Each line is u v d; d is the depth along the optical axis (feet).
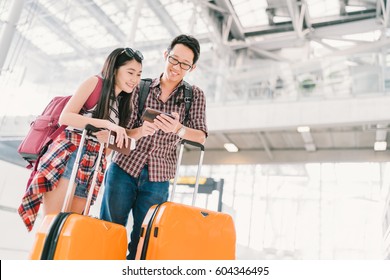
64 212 4.12
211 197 23.36
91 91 4.91
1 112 17.21
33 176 4.84
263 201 40.93
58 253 3.79
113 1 30.66
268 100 23.15
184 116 5.75
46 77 28.96
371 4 33.27
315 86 30.30
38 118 4.99
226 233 5.04
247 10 36.01
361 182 37.19
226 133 26.03
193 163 29.27
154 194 5.45
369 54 30.55
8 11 14.29
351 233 36.42
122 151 4.71
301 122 21.56
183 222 4.58
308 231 38.75
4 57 13.84
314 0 33.94
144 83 5.79
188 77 32.50
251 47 38.91
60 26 30.19
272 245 39.29
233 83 35.19
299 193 41.19
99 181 5.09
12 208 15.34
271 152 27.94
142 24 33.55
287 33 37.88
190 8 33.53
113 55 5.07
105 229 4.18
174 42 5.49
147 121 4.86
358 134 24.18
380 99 20.36
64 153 4.65
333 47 36.17
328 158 26.71
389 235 23.44
